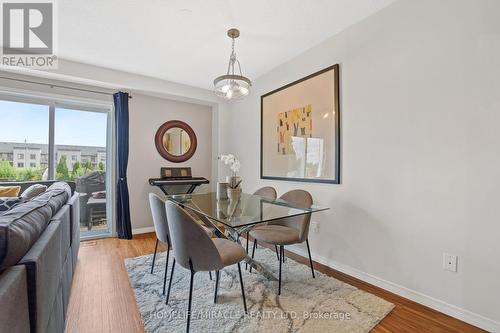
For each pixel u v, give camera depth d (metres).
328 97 2.50
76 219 2.41
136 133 3.73
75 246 2.30
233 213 1.94
